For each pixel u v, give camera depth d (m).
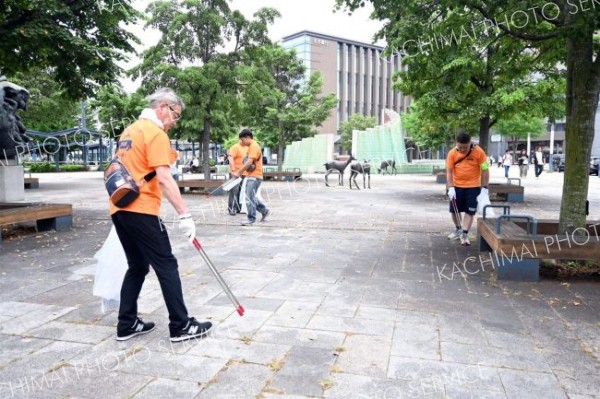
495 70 10.91
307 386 2.81
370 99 72.06
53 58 9.33
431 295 4.57
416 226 8.77
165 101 3.42
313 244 7.10
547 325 3.78
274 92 17.72
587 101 5.39
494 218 6.57
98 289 3.69
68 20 9.09
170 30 14.44
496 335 3.57
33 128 33.59
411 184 20.34
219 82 15.52
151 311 4.11
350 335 3.57
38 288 4.80
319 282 5.02
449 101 11.59
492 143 73.38
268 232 8.18
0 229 7.20
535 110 12.10
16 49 8.91
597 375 2.96
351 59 68.38
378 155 34.00
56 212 8.23
